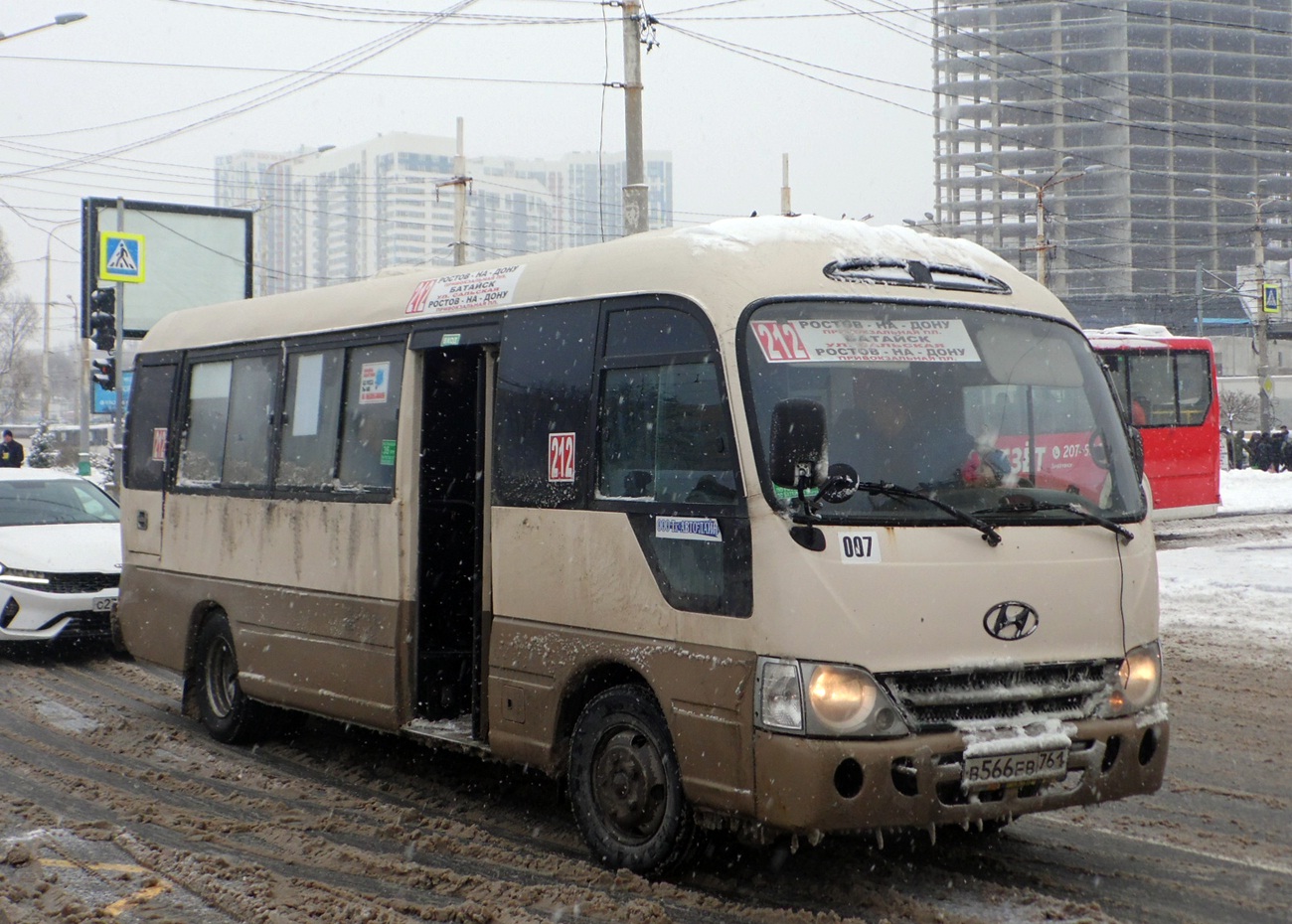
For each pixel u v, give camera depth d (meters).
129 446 10.84
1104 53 105.06
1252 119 110.44
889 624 5.45
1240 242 111.44
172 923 5.45
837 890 5.96
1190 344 25.81
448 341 7.52
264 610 8.87
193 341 10.20
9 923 5.44
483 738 7.19
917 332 6.09
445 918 5.55
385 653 7.76
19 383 83.31
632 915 5.58
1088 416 6.38
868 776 5.33
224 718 9.40
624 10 21.17
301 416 8.76
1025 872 6.20
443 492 7.84
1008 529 5.81
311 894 5.80
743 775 5.56
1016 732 5.57
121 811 7.36
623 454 6.36
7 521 13.79
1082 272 106.44
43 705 10.66
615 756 6.30
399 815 7.37
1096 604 5.95
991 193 111.19
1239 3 109.25
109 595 12.65
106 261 26.02
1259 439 42.91
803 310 5.97
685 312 6.10
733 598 5.68
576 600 6.52
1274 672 11.38
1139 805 7.42
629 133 21.11
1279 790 7.73
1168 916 5.63
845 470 5.57
